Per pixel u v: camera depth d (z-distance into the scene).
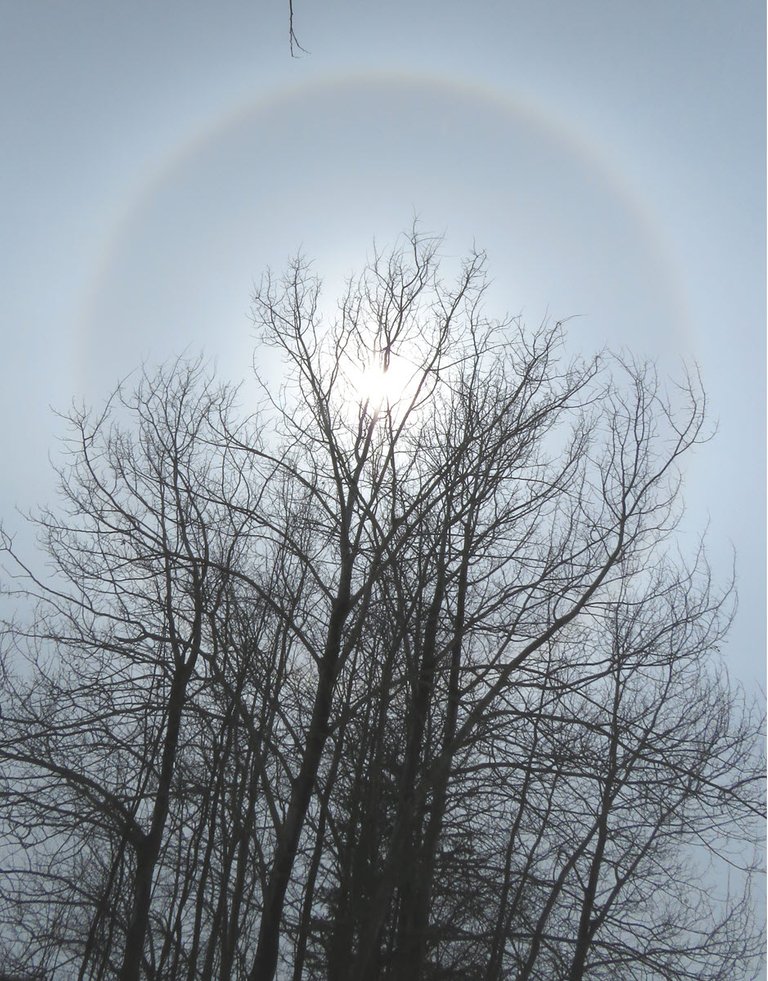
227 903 13.90
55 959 14.22
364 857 13.88
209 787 14.25
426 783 12.74
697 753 13.73
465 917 14.43
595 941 14.57
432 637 14.73
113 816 13.84
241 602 15.59
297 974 13.72
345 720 13.75
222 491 16.02
